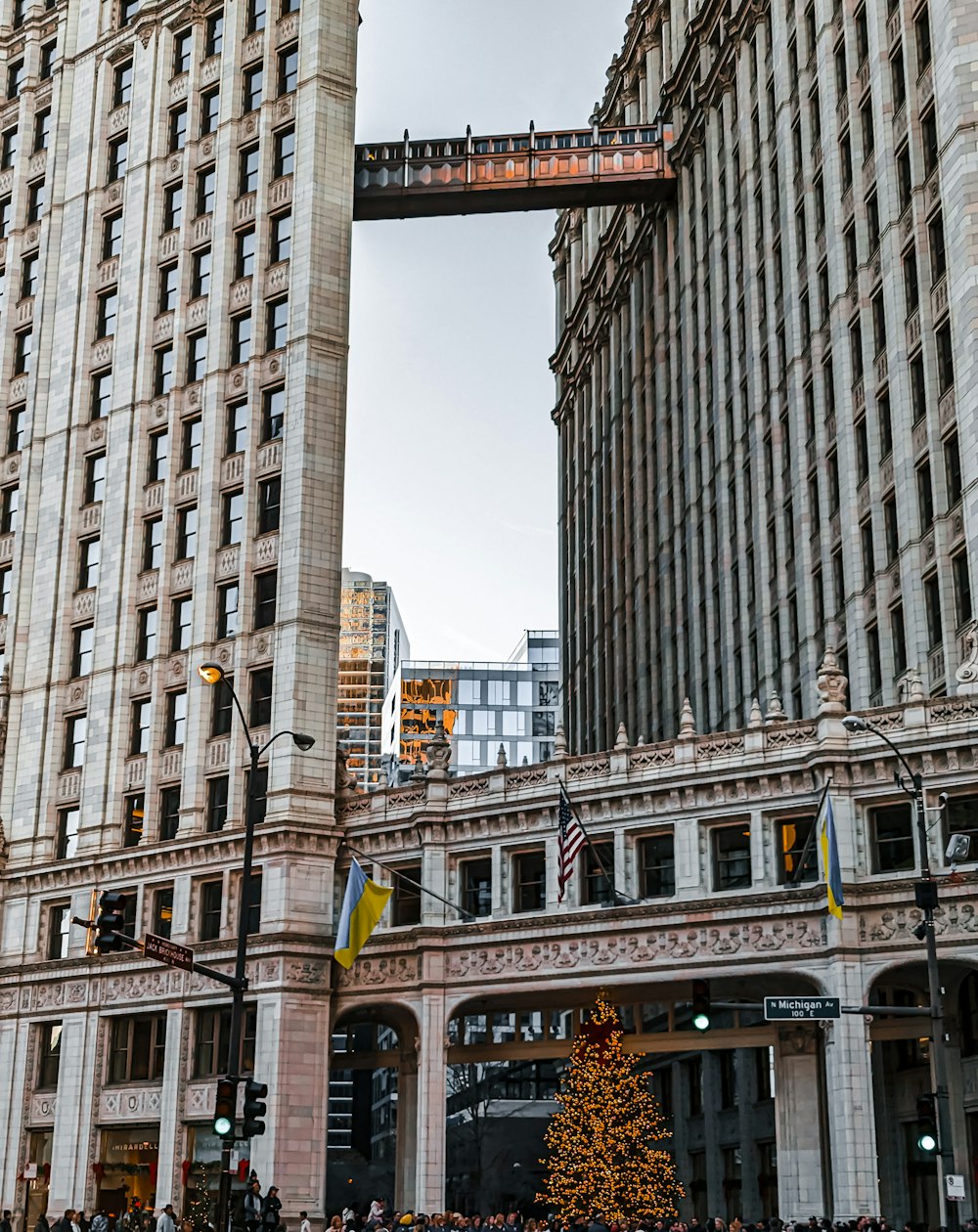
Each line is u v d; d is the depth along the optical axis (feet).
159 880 220.43
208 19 260.62
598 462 382.83
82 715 244.01
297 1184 191.01
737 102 279.08
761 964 165.37
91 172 270.05
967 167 176.45
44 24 289.74
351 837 207.10
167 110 261.03
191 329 245.45
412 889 199.72
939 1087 116.98
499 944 185.57
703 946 169.78
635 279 345.51
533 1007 196.44
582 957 178.60
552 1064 391.04
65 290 268.41
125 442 248.11
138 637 238.48
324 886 205.46
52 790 242.78
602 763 183.83
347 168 238.68
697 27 300.20
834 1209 156.46
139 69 267.39
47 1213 215.92
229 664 223.10
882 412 201.16
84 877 231.50
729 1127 244.01
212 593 228.63
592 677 381.81
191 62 258.98
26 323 274.16
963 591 174.19
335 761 214.48
